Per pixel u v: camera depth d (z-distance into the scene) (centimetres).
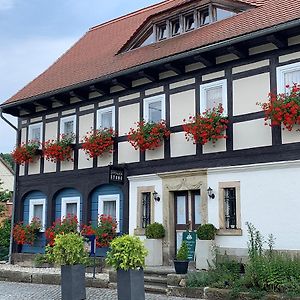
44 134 1845
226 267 1143
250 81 1262
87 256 1118
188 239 1361
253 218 1216
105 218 1552
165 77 1463
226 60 1318
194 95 1380
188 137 1363
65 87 1648
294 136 1164
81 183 1680
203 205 1321
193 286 1078
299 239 1131
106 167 1605
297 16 1166
